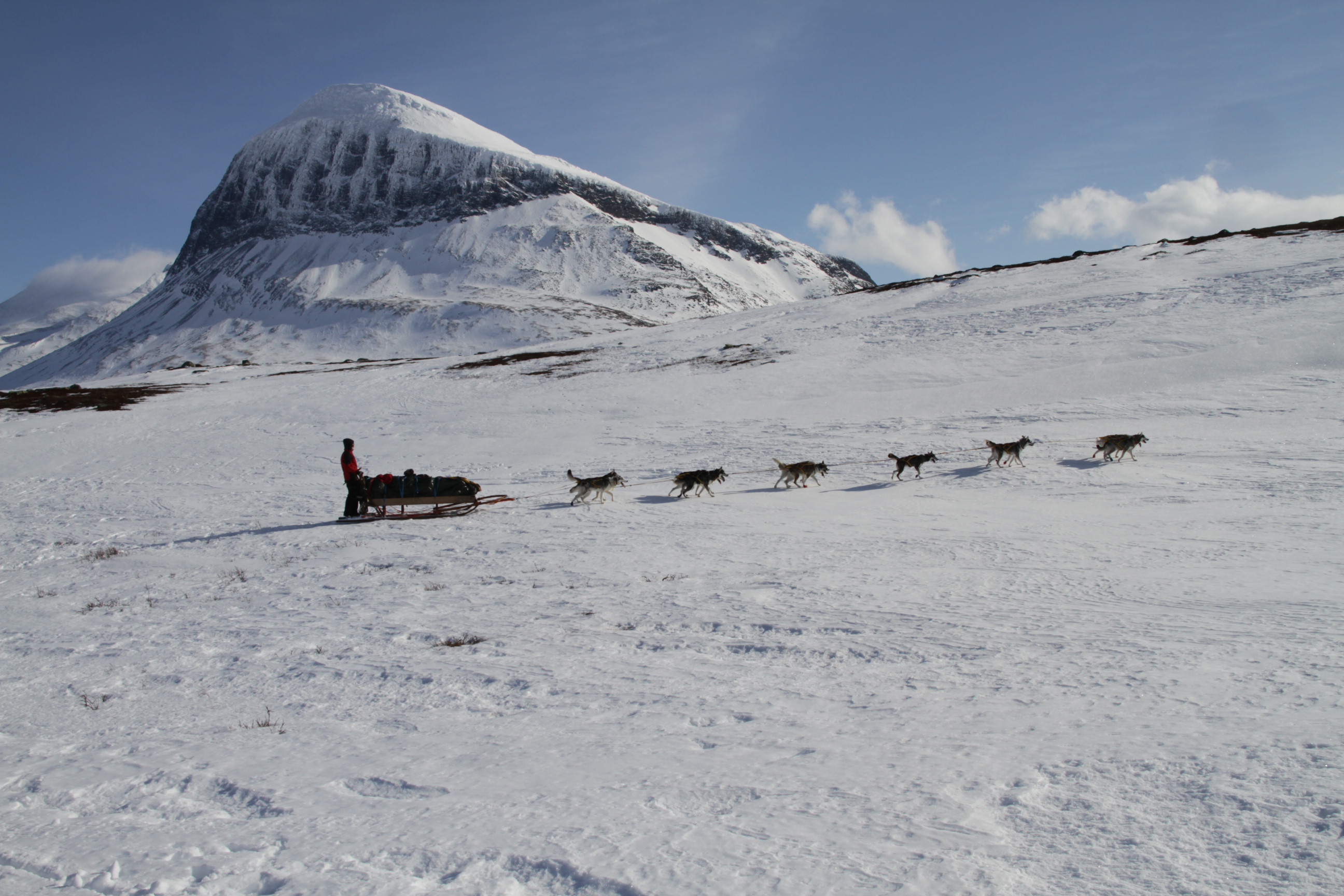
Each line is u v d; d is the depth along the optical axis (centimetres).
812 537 1151
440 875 279
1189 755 343
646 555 1081
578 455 2411
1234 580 732
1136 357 2702
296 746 443
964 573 843
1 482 2611
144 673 650
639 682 529
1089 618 621
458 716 486
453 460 2520
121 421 3628
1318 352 2406
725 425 2583
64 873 299
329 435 3111
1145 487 1397
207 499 2098
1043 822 295
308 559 1241
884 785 336
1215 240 4719
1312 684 425
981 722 408
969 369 2917
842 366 3269
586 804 334
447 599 881
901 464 1709
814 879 260
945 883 254
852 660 550
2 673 677
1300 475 1352
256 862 298
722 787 344
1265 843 266
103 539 1608
